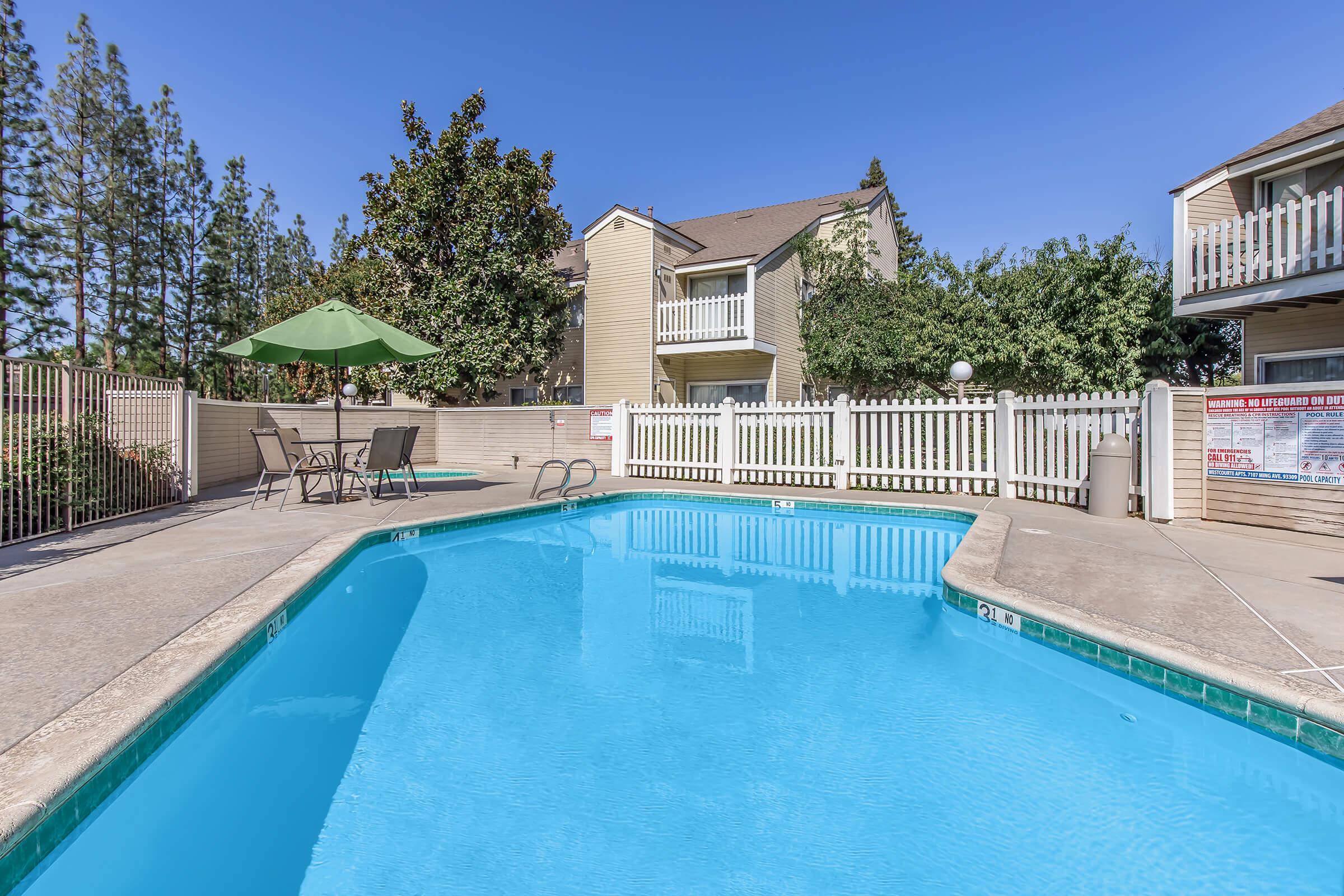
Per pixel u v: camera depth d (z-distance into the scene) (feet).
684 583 18.63
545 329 58.18
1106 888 6.45
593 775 8.54
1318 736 8.27
